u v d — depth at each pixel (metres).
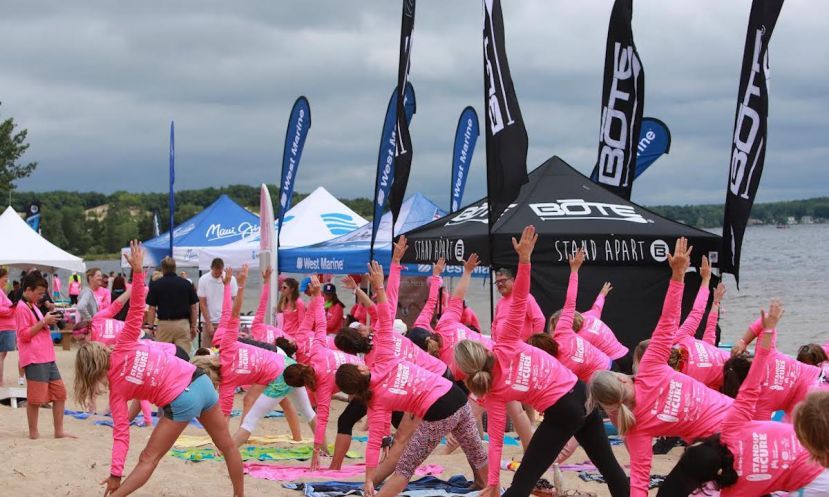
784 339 22.31
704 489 5.16
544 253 10.86
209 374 7.57
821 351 7.96
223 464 8.45
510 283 9.35
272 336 11.13
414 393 6.39
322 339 8.06
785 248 101.31
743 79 10.67
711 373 8.02
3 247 21.44
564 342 8.02
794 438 4.75
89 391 6.40
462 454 9.38
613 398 5.43
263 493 7.24
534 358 6.10
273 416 12.16
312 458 8.14
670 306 5.56
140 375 6.14
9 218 22.23
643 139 14.38
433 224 12.37
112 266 102.19
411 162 12.48
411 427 7.35
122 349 6.16
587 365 8.05
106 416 11.42
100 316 10.14
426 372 6.55
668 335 5.56
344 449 8.15
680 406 5.48
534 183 12.09
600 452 6.23
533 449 6.10
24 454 8.39
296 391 9.34
